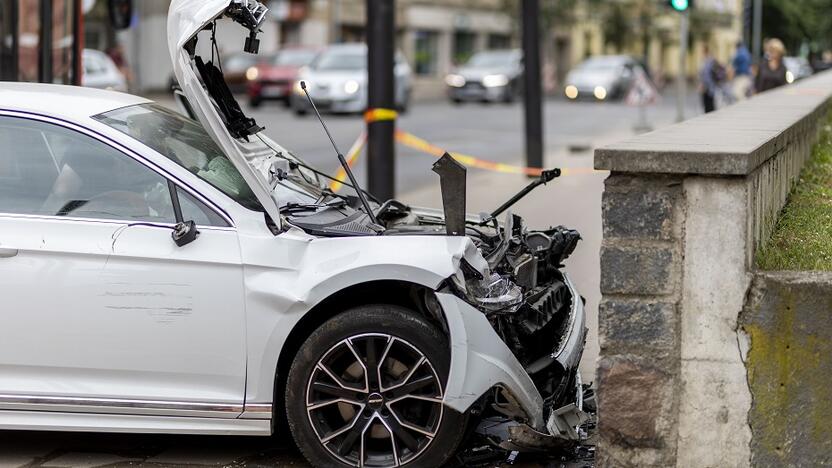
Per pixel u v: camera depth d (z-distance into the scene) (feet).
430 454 27.53
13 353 27.84
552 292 31.12
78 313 27.68
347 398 27.68
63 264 27.66
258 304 27.58
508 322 28.50
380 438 28.17
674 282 25.27
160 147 29.04
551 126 161.38
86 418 28.22
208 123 27.35
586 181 90.07
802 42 281.13
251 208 28.43
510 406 27.61
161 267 27.66
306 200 32.01
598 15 354.95
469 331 26.78
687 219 25.08
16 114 28.81
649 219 25.26
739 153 24.34
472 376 26.71
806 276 24.81
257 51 31.19
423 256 27.25
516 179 92.07
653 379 25.52
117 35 191.93
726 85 142.00
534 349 30.48
